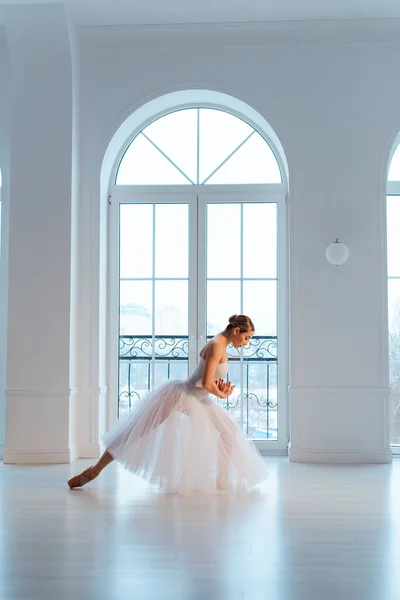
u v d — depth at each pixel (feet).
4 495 14.66
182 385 15.33
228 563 9.77
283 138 20.45
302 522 12.18
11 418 19.67
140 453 14.84
